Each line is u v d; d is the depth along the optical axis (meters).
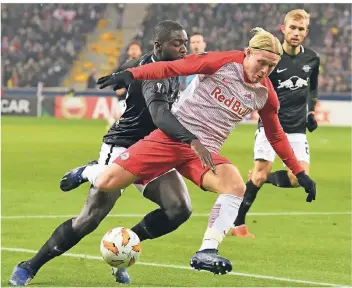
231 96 9.42
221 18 58.25
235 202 9.21
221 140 9.66
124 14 60.06
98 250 12.82
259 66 9.18
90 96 51.09
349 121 47.25
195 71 9.20
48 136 37.34
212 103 9.46
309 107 15.38
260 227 15.50
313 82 15.39
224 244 13.57
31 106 52.00
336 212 17.67
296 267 11.73
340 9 56.88
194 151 9.50
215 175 9.34
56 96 51.62
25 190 20.33
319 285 10.46
